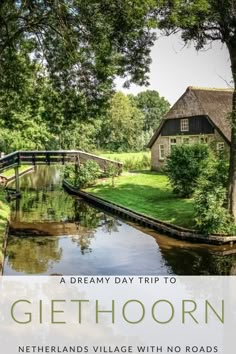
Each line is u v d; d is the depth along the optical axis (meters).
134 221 21.19
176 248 16.06
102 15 13.59
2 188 32.25
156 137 38.69
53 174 49.31
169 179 24.52
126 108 79.62
